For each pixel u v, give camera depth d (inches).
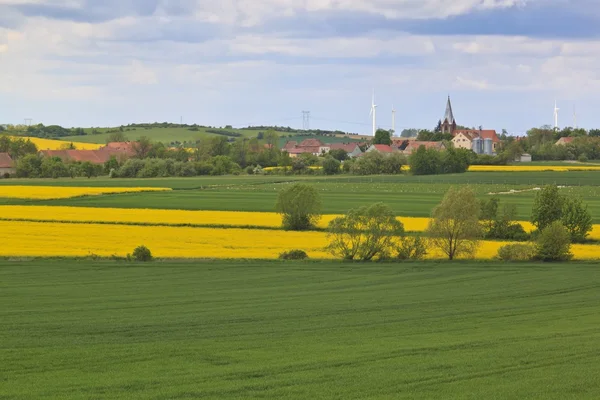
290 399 1972.2
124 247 5772.6
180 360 2448.3
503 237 6496.1
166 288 4220.0
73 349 2637.8
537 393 2012.8
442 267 5137.8
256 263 5172.2
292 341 2792.8
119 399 1973.4
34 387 2105.1
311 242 6200.8
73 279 4468.5
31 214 7810.0
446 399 1959.9
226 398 1983.3
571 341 2721.5
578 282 4515.3
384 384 2111.2
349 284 4434.1
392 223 5447.8
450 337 2856.8
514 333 2930.6
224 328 3078.2
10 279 4441.4
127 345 2706.7
